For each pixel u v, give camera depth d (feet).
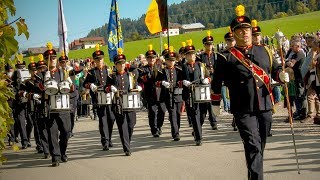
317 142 29.09
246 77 18.70
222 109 51.70
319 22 231.30
